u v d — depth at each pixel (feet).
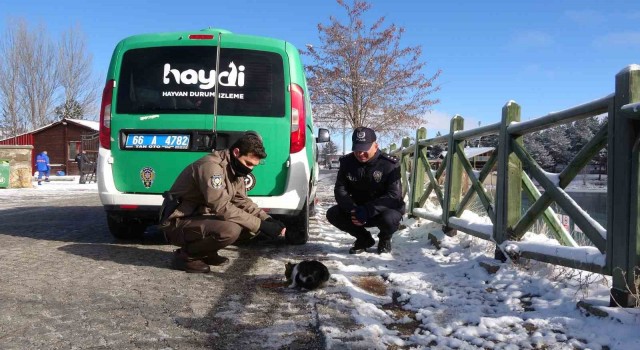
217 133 16.48
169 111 16.61
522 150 13.23
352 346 8.65
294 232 18.35
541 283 11.53
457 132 18.16
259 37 17.20
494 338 8.95
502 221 13.91
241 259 15.96
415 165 24.52
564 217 16.46
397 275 13.76
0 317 9.78
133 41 17.16
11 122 159.33
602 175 23.93
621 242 9.42
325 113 67.77
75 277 12.98
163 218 14.01
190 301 11.21
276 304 11.14
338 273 13.98
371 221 16.67
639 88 9.24
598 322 9.10
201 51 16.84
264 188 16.60
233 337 9.11
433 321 10.00
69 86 165.37
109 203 16.65
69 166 121.39
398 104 69.00
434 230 19.42
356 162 16.85
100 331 9.21
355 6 65.67
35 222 24.89
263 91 16.75
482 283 12.50
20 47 157.17
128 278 13.05
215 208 13.42
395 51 67.10
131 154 16.69
